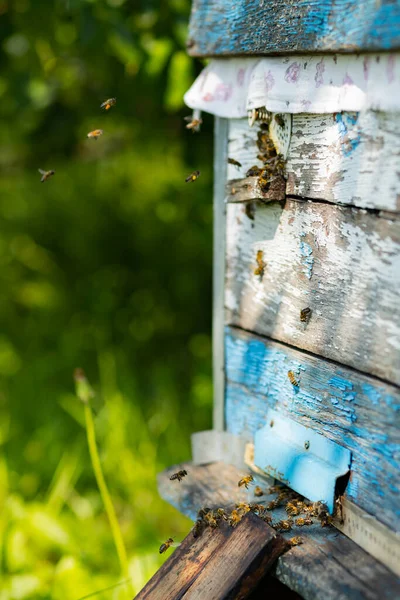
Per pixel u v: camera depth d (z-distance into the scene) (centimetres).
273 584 187
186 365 475
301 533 173
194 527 185
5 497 338
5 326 541
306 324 183
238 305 211
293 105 174
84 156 478
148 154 519
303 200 179
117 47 324
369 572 155
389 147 152
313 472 176
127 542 319
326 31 159
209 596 166
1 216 643
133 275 552
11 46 394
